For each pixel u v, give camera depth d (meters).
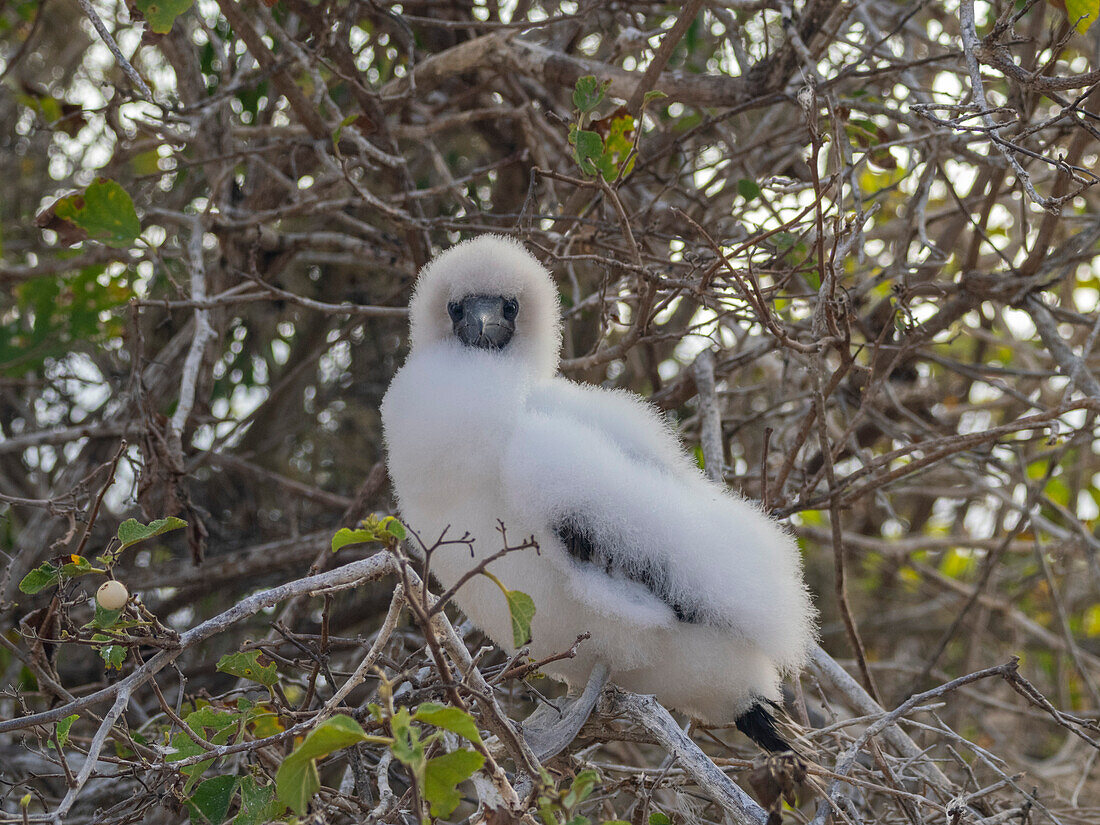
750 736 4.57
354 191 6.35
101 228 5.56
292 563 7.05
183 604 7.30
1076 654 6.38
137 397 5.76
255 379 8.90
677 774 4.34
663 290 5.88
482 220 7.38
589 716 4.48
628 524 4.17
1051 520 8.74
